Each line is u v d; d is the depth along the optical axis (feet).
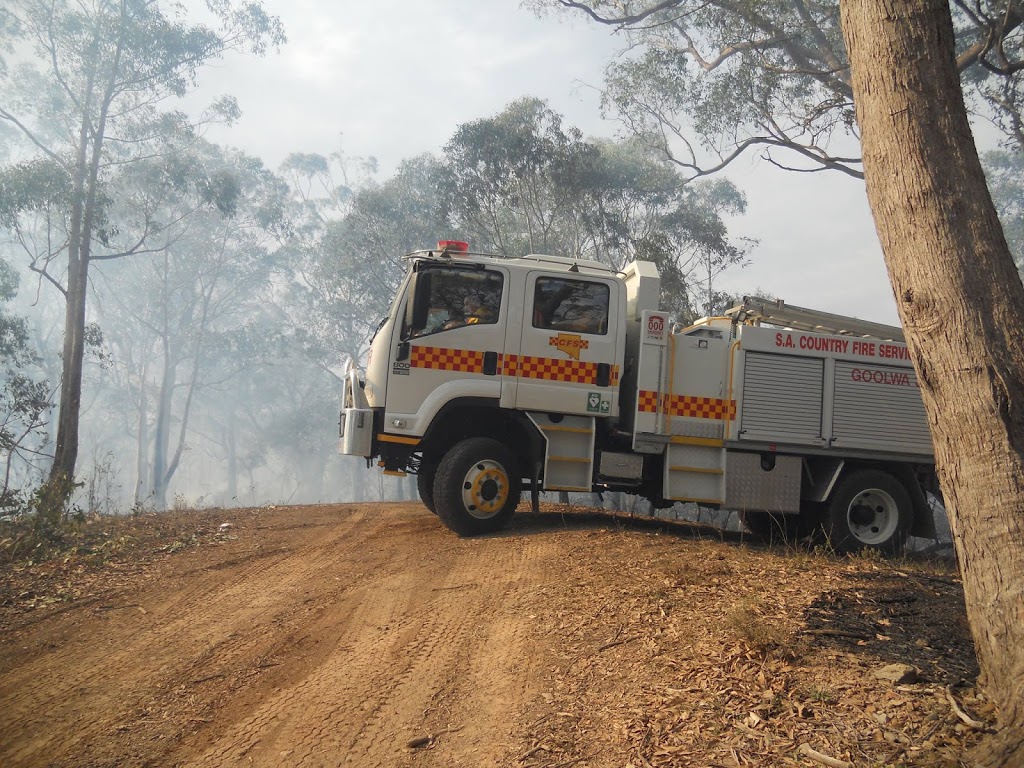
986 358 12.01
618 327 28.94
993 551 11.88
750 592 18.56
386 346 28.04
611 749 12.32
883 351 29.86
